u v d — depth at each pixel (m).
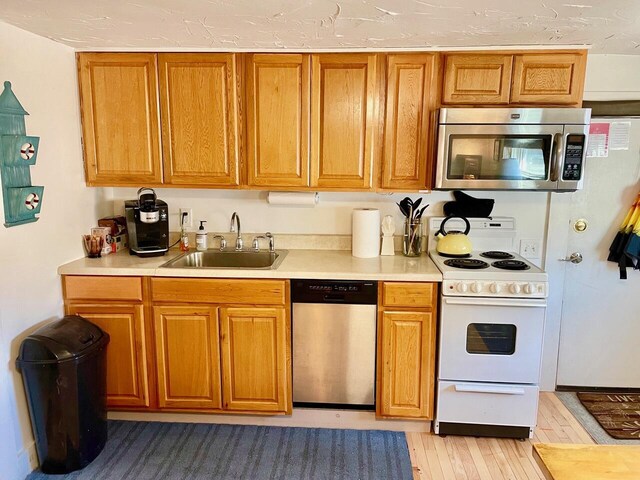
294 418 2.67
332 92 2.58
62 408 2.17
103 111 2.66
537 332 2.41
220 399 2.62
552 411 2.85
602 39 2.31
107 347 2.50
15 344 2.19
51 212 2.46
